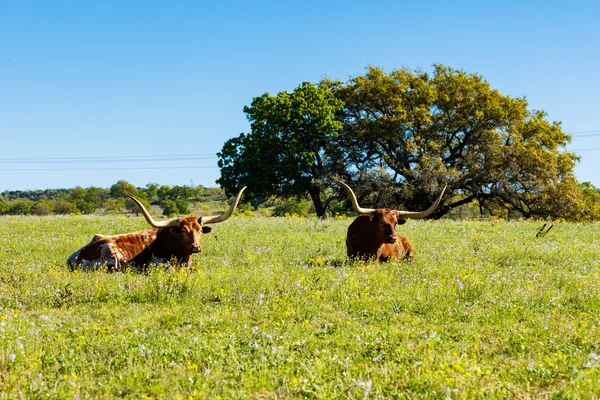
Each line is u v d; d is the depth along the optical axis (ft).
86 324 26.37
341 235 64.08
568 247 52.34
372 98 167.32
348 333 25.21
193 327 26.27
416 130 164.25
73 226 72.64
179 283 32.83
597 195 207.31
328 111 157.28
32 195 515.91
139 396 18.61
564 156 162.91
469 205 222.07
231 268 40.27
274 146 158.51
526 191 160.45
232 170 162.40
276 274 36.86
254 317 27.84
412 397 18.26
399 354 22.22
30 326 25.27
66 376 19.42
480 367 20.63
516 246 51.88
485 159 157.07
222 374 20.20
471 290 32.22
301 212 235.81
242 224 76.84
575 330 25.52
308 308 29.01
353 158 163.02
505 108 164.14
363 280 35.45
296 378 19.65
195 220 40.68
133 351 21.97
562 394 18.34
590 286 34.42
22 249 50.80
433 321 27.40
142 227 71.87
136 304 30.32
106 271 38.47
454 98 162.20
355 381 19.06
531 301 30.81
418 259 46.09
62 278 34.88
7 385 18.58
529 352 22.82
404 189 153.69
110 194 359.05
